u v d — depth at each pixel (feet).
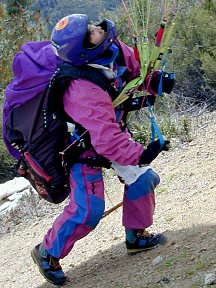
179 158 28.55
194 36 38.88
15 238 28.81
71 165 18.57
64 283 20.53
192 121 32.91
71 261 22.89
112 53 17.37
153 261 18.75
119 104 18.07
